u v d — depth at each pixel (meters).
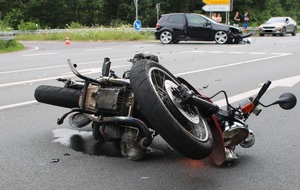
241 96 8.20
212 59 14.95
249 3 55.97
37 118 6.50
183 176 4.27
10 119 6.44
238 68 12.41
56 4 48.62
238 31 23.66
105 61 5.09
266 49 19.30
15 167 4.47
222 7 37.12
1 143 5.27
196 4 53.62
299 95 8.38
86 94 4.79
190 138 4.00
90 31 30.86
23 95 8.27
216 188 3.99
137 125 4.58
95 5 49.41
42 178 4.19
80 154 4.88
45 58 15.62
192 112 4.38
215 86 9.31
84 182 4.10
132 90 4.42
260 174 4.34
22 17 46.28
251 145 4.97
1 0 47.47
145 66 4.32
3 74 11.27
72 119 5.48
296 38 30.34
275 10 61.06
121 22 45.75
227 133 4.42
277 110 7.12
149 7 49.75
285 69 12.16
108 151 4.98
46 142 5.31
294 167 4.54
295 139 5.55
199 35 23.83
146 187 3.99
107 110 4.58
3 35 20.30
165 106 4.05
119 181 4.13
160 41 26.98
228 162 4.67
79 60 14.66
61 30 33.44
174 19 24.23
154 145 5.21
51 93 5.55
